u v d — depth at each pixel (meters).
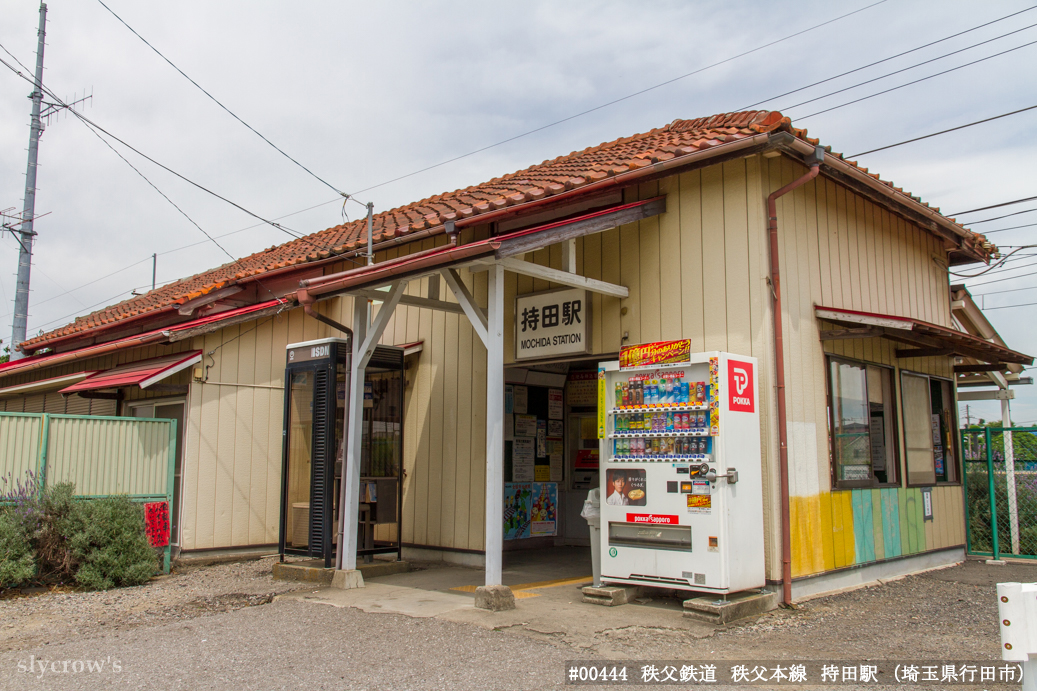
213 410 10.24
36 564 7.84
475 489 9.40
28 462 8.16
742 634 5.77
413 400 10.34
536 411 10.59
